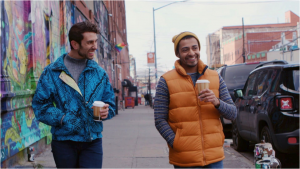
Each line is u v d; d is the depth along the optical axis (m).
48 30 8.73
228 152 7.40
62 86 2.94
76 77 3.05
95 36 3.02
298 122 5.19
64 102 2.91
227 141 8.83
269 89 5.88
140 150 7.67
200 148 2.83
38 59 7.71
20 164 5.90
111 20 28.86
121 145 8.43
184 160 2.84
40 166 5.70
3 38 5.62
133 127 12.82
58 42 10.03
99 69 3.12
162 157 6.83
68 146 2.94
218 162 2.92
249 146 8.12
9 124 5.53
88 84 3.01
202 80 2.75
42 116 2.86
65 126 2.84
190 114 2.86
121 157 6.88
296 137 5.17
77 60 3.08
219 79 3.05
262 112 5.82
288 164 5.92
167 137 2.88
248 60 64.69
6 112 5.40
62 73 2.95
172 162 2.95
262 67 6.68
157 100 2.99
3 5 5.66
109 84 3.19
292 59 41.22
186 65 3.05
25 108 6.46
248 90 7.21
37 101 2.91
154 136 10.07
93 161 2.99
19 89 6.45
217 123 2.93
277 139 5.33
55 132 2.91
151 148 7.93
